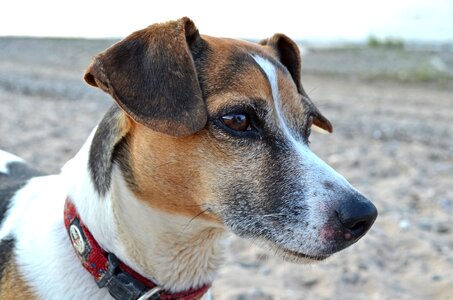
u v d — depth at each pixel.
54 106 1.68
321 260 0.46
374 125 1.55
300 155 0.46
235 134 0.45
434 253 0.80
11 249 0.48
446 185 1.06
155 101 0.44
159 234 0.45
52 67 2.60
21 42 3.36
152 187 0.45
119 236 0.45
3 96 1.78
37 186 0.52
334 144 1.32
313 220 0.44
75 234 0.46
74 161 0.49
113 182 0.45
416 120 1.65
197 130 0.43
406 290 0.73
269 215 0.45
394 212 0.92
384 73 2.50
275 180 0.45
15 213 0.51
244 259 0.78
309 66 2.69
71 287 0.45
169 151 0.44
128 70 0.44
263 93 0.46
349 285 0.73
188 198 0.45
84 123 1.45
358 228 0.44
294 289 0.72
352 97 2.01
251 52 0.49
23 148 1.16
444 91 2.16
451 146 1.36
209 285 0.48
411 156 1.25
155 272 0.46
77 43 3.42
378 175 1.11
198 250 0.47
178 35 0.45
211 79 0.46
